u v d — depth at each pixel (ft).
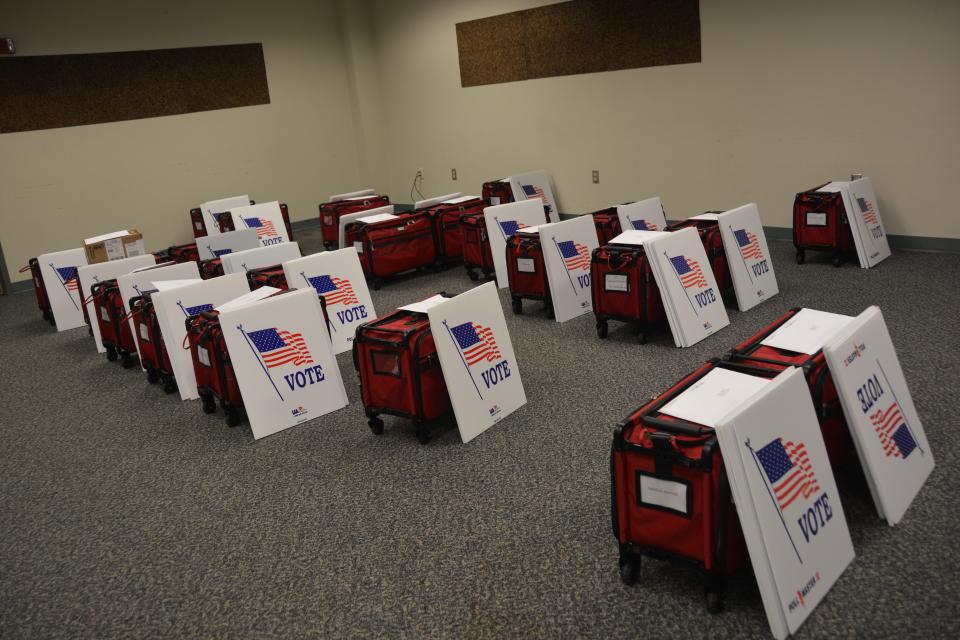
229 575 9.30
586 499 10.08
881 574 7.93
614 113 26.23
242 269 18.89
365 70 34.63
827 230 19.38
